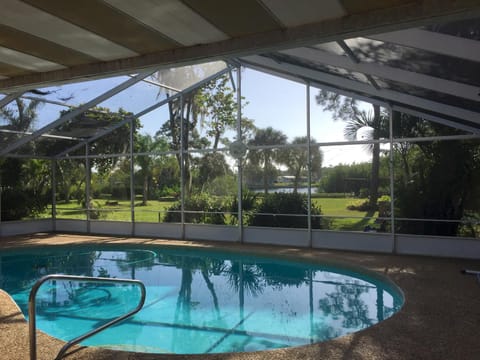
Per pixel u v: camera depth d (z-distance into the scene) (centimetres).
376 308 607
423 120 883
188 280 802
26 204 1326
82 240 1148
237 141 1094
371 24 302
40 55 408
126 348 470
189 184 1175
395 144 915
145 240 1147
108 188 1307
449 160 859
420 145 888
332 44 584
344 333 510
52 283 782
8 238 1192
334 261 834
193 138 1170
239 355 371
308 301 651
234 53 368
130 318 575
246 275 834
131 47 387
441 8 276
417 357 366
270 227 1054
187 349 466
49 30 348
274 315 584
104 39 367
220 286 755
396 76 633
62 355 328
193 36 359
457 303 531
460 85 580
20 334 415
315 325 540
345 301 645
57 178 1416
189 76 1093
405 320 467
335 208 984
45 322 565
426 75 587
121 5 301
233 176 1112
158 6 301
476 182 834
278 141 1059
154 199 1228
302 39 332
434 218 876
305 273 836
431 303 532
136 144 1250
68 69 450
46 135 1189
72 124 1152
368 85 796
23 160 1322
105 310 618
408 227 904
